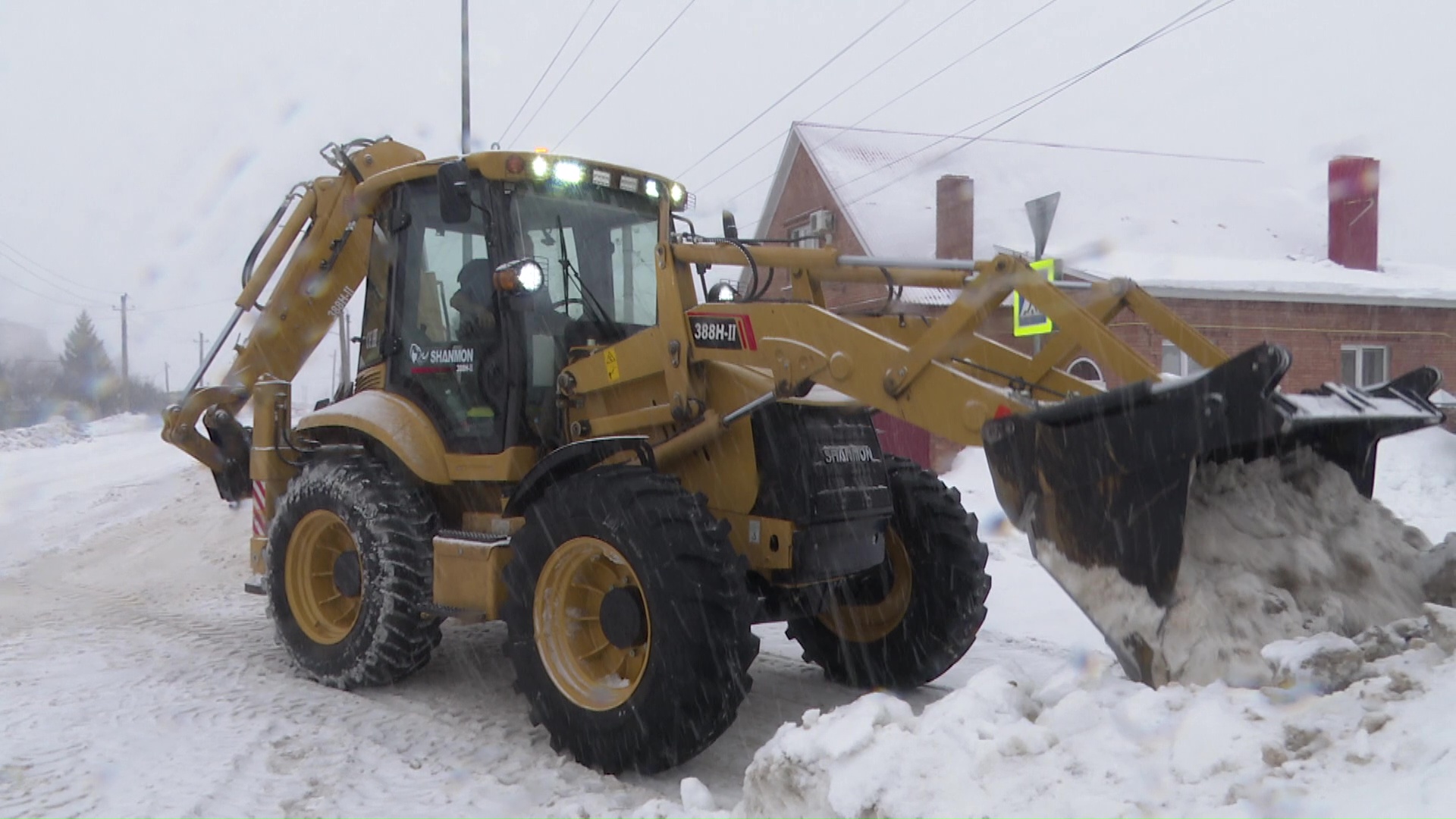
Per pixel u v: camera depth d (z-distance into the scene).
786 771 2.80
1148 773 2.39
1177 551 2.90
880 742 2.72
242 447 6.57
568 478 3.97
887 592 4.86
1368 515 3.32
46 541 11.54
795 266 4.01
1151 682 2.95
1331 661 2.66
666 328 4.20
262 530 6.05
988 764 2.58
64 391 59.34
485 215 4.57
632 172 4.86
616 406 4.46
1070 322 3.29
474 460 4.63
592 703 3.81
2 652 5.64
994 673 2.95
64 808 3.36
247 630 6.35
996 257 3.44
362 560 4.81
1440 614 2.69
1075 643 5.74
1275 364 2.68
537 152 4.62
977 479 12.45
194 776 3.66
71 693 4.73
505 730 4.27
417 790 3.60
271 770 3.77
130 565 9.50
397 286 5.09
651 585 3.57
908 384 3.55
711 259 4.18
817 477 4.07
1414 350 14.70
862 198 17.77
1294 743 2.36
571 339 4.71
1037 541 3.17
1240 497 3.25
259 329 6.27
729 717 3.57
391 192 5.19
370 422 4.91
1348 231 16.08
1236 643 2.86
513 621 4.01
